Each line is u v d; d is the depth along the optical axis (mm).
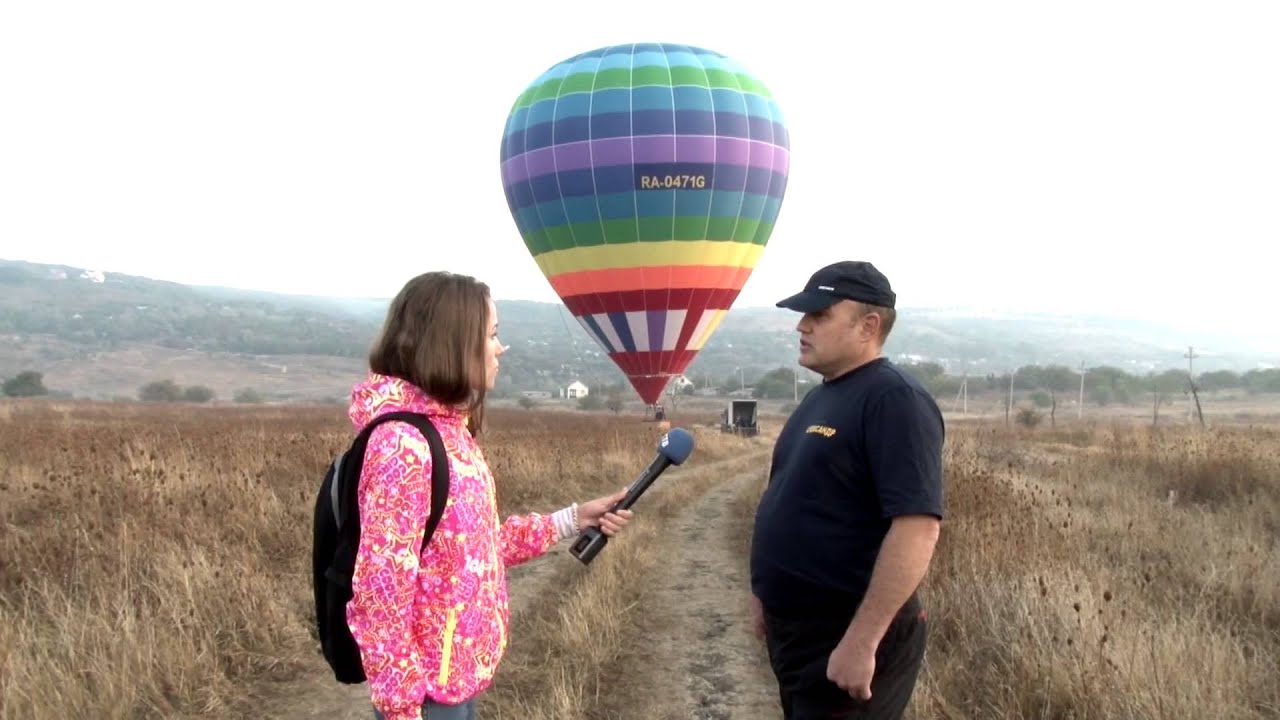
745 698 4977
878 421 2658
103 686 4219
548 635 5727
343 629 2260
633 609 6641
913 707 4406
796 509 2812
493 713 4543
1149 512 9633
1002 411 78125
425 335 2256
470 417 2455
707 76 17734
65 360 139125
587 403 81562
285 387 129125
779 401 103438
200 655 4680
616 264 17812
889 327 2865
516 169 18344
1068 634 4758
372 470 2154
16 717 3826
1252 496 10602
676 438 2873
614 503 2855
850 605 2752
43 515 6734
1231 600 6078
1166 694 4160
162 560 5652
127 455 8820
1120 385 95938
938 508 2566
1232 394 97625
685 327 18375
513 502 11109
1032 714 4328
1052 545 6848
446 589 2234
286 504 7793
